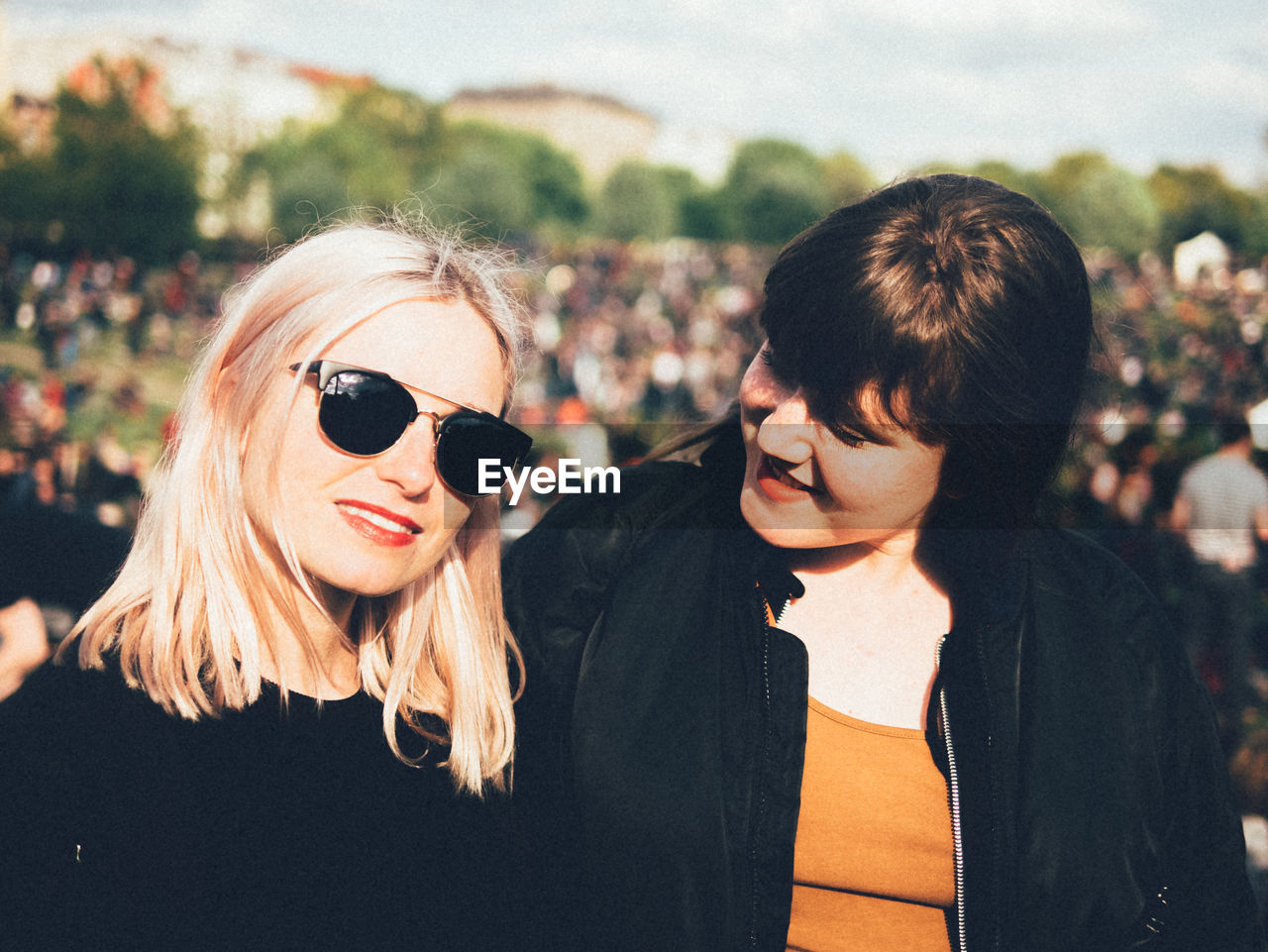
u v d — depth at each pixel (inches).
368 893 47.1
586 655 55.9
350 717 49.4
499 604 55.0
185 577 45.5
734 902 52.1
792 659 52.5
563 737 56.9
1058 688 52.2
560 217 3661.4
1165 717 53.6
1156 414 535.8
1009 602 52.3
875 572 54.3
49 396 622.8
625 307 1893.5
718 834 52.1
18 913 40.5
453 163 2965.1
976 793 51.0
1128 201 2271.2
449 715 52.7
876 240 44.7
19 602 93.6
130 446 498.0
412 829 49.7
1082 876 50.9
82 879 41.5
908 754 52.4
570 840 55.8
